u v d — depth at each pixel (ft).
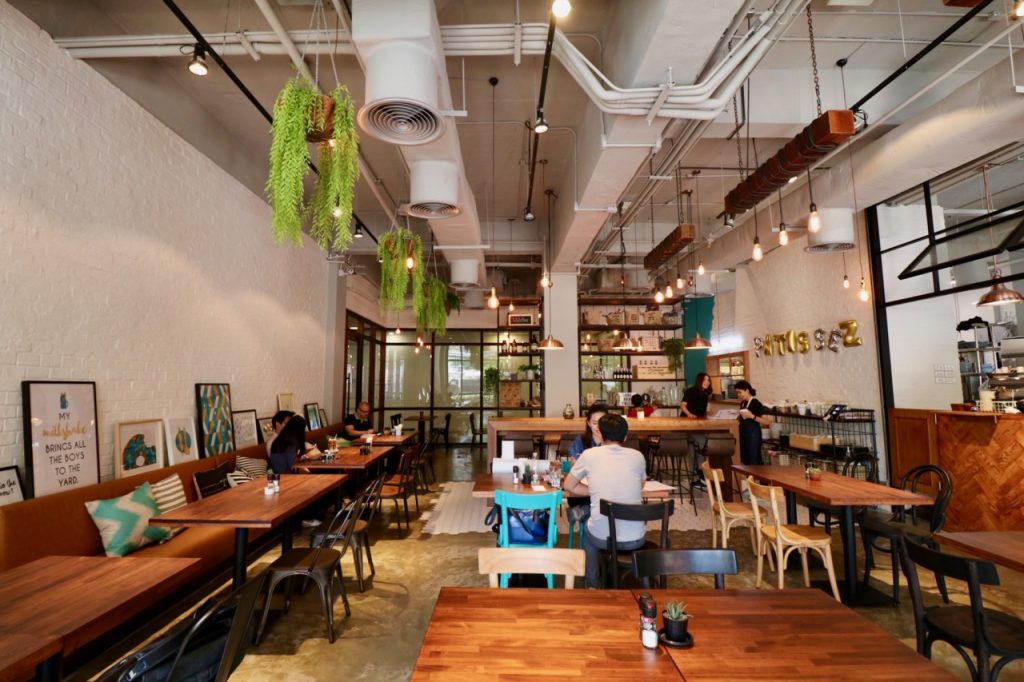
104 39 11.55
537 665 4.83
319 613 11.39
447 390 44.55
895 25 14.05
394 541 16.65
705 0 9.17
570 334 27.94
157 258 14.75
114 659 9.38
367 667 9.24
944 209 22.33
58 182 11.43
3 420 10.04
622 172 15.74
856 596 12.07
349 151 9.80
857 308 22.75
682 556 6.97
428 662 4.86
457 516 19.88
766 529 12.87
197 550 11.89
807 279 26.14
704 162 21.72
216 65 14.90
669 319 35.37
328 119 9.73
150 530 11.76
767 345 29.35
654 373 34.55
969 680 8.87
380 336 42.42
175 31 13.92
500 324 44.32
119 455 12.92
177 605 11.72
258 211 20.95
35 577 7.07
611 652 5.09
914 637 10.30
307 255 26.32
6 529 9.13
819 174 20.04
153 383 14.49
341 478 14.24
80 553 10.62
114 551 10.92
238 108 17.33
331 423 28.48
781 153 13.65
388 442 23.39
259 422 20.84
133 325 13.73
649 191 20.16
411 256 19.01
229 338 18.72
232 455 17.17
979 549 7.98
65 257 11.59
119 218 13.28
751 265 31.45
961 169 18.58
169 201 15.33
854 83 16.35
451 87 16.30
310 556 10.96
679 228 20.62
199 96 16.58
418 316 23.47
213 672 5.90
